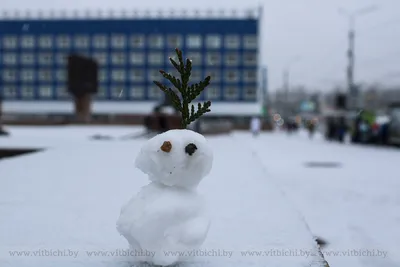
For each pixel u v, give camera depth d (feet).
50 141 58.39
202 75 200.44
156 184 10.66
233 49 199.93
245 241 13.83
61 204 18.90
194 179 10.48
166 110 78.23
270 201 20.26
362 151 70.38
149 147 10.36
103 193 21.53
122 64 203.21
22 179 25.80
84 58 135.85
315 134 148.15
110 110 201.46
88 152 42.11
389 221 22.95
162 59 202.28
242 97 199.82
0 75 205.36
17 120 130.72
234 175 28.63
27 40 204.74
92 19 203.82
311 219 23.39
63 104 203.00
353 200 28.60
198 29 200.95
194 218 10.25
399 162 52.37
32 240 13.57
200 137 10.54
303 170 44.57
